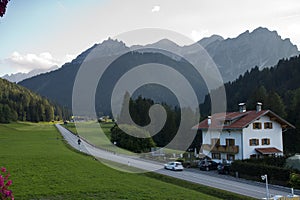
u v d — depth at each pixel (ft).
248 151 107.96
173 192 49.62
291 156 97.86
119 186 49.75
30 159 75.97
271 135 112.57
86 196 43.42
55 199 41.55
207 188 62.95
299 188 69.21
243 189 67.46
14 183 49.88
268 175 79.15
